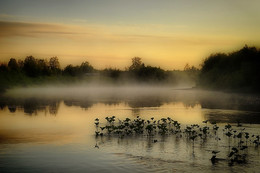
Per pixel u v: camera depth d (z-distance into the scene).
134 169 16.53
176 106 54.97
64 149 21.08
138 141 23.72
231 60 109.06
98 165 17.30
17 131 28.66
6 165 17.34
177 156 19.11
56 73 160.38
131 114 42.75
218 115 40.44
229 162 17.80
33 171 16.31
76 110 48.28
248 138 24.70
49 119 37.56
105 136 25.94
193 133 25.91
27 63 146.00
